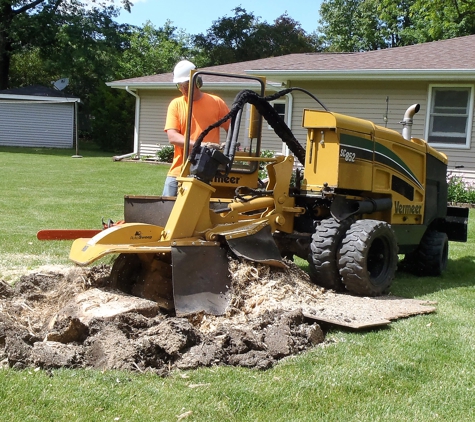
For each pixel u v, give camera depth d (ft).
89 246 15.40
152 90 75.97
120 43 123.85
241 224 17.99
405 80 53.31
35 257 25.26
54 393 11.62
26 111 108.47
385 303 18.89
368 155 20.93
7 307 16.24
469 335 16.53
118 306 14.85
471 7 85.05
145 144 77.36
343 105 56.44
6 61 122.01
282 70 55.21
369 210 21.09
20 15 114.21
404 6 119.14
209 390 12.17
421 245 25.55
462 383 13.37
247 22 163.84
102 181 56.85
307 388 12.59
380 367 13.89
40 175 60.49
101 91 108.58
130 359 12.92
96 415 10.97
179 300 15.42
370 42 132.57
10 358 12.78
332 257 19.17
